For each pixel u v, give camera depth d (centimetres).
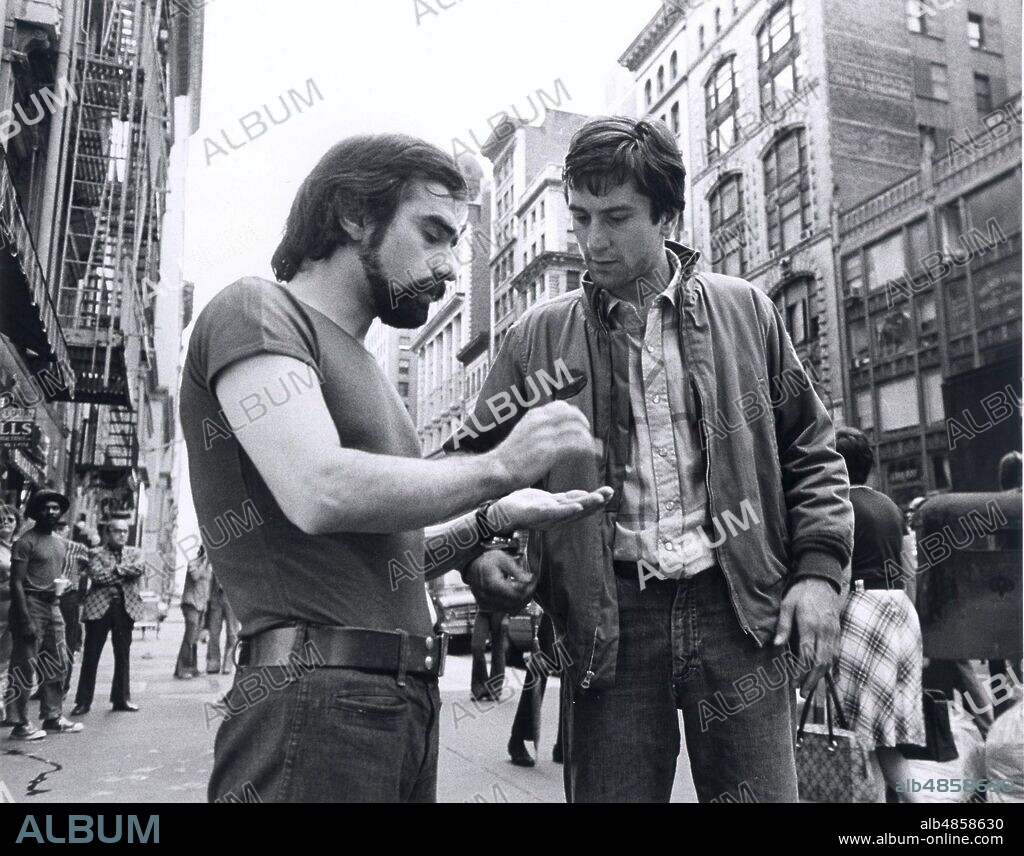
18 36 875
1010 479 421
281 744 103
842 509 164
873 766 303
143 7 1143
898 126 1873
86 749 460
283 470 98
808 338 1961
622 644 163
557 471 165
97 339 1105
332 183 119
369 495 97
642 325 171
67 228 1040
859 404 1891
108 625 609
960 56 1900
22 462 927
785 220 1962
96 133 1121
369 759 105
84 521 1390
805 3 1900
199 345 110
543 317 182
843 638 311
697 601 161
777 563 163
